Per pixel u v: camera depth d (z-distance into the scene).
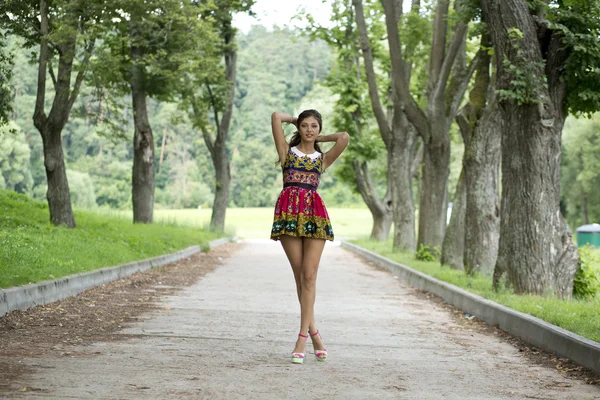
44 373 6.55
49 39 20.62
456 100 24.78
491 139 19.03
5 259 12.46
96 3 21.58
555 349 8.73
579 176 69.75
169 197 134.12
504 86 13.92
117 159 126.81
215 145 43.66
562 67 13.71
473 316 12.53
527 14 13.70
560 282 13.77
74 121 126.38
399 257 26.48
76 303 11.91
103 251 18.00
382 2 23.97
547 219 13.80
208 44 31.19
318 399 6.04
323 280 19.95
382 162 54.66
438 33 24.94
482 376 7.36
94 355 7.56
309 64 179.88
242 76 164.00
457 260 21.55
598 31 13.66
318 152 7.87
